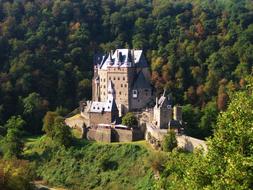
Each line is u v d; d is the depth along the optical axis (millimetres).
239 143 61625
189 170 66188
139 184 166000
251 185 56469
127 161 179750
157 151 173875
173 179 72500
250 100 67000
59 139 199000
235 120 64750
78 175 185125
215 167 62250
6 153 199750
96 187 176875
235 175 56625
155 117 193000
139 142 189750
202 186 63438
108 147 190625
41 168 195500
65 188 182375
